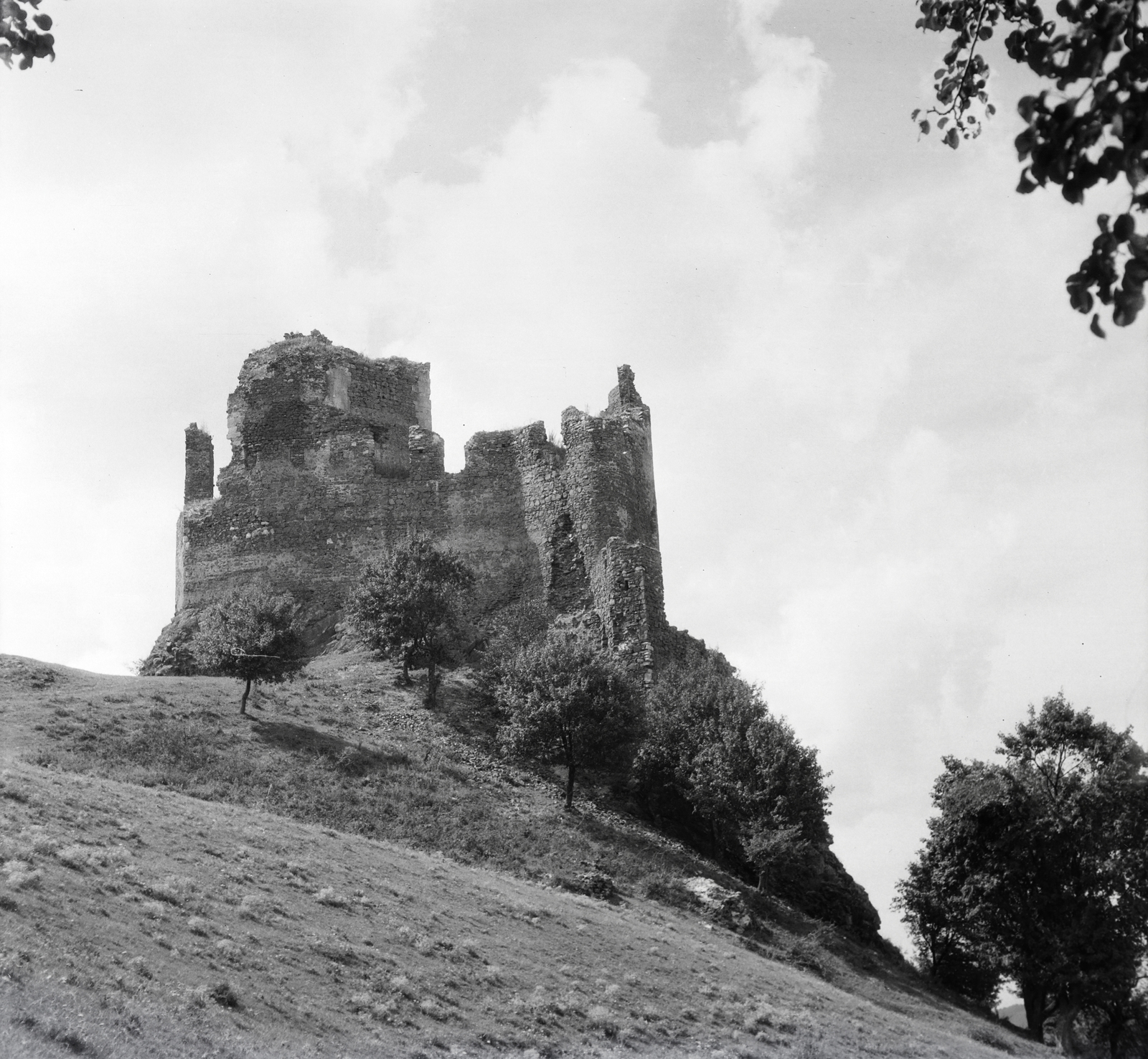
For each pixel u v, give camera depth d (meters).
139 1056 18.55
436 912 34.03
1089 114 7.98
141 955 23.69
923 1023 41.44
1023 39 10.47
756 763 50.94
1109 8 8.02
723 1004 33.69
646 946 37.09
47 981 20.28
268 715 52.44
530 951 33.19
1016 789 50.34
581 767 52.06
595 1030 28.73
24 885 25.19
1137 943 48.28
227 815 38.66
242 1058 20.25
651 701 55.97
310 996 25.14
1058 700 52.56
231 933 26.98
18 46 10.59
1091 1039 55.19
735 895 46.19
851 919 53.84
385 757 50.28
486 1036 26.09
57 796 34.06
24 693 51.03
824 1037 33.53
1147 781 50.28
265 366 75.38
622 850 47.81
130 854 30.28
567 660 52.91
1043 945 48.28
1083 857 49.91
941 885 51.38
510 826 47.25
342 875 34.72
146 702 51.31
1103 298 8.06
